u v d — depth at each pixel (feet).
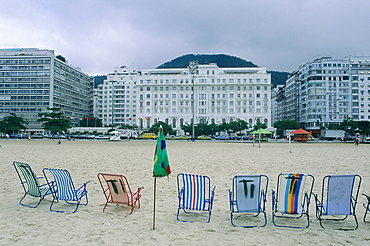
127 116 367.66
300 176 17.53
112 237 15.93
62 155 65.26
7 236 16.01
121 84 368.89
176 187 29.09
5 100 305.12
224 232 16.90
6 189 27.99
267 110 289.12
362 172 39.73
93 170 40.37
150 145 120.98
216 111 293.43
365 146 124.16
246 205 18.19
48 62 302.25
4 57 305.32
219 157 62.39
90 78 399.65
